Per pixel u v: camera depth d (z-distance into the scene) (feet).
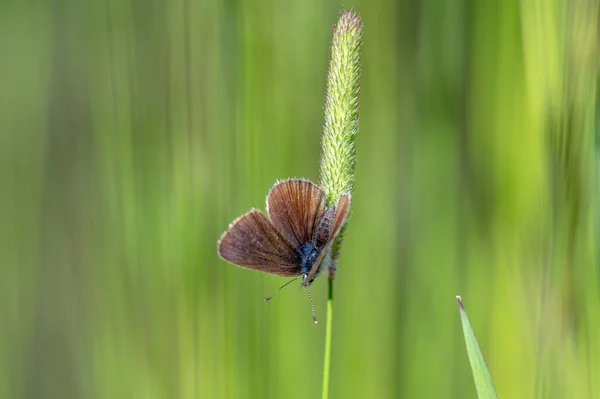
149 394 1.65
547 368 1.56
